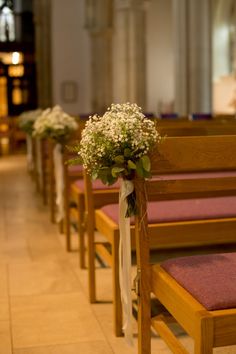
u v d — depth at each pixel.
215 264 2.40
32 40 20.36
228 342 2.01
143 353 2.64
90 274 3.87
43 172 7.79
